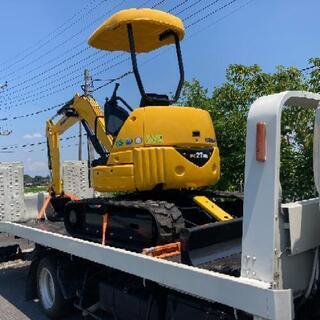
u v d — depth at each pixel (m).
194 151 5.60
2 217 9.30
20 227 7.84
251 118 3.28
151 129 5.48
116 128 6.28
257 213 3.21
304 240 3.30
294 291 3.30
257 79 9.45
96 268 5.82
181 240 4.26
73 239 5.77
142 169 5.45
